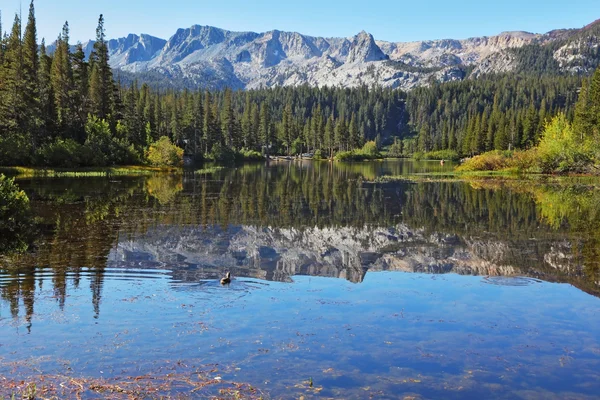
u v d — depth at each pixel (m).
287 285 12.53
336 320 9.86
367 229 22.16
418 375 7.50
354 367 7.73
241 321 9.67
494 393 6.97
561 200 33.44
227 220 24.19
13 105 57.88
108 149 66.62
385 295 11.73
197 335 8.88
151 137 88.75
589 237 19.98
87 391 6.78
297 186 45.59
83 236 19.05
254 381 7.18
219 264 14.81
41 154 56.53
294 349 8.37
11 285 12.00
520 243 18.84
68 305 10.47
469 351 8.45
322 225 23.19
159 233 20.06
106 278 12.82
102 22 78.44
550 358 8.21
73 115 69.69
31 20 65.50
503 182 50.97
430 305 10.98
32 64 64.50
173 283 12.42
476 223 23.88
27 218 22.53
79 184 43.00
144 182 47.62
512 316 10.28
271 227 22.34
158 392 6.78
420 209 29.34
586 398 6.89
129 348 8.27
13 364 7.60
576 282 13.08
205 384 7.05
